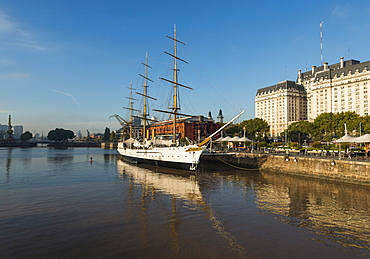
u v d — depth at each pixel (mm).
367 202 25734
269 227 18938
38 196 29031
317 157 41125
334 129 99000
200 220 20562
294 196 28609
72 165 67062
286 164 45625
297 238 16891
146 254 14492
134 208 24094
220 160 61812
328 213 22266
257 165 52250
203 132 108250
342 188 32406
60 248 15180
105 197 28656
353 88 142250
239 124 129500
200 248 15297
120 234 17453
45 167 61562
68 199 27578
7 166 63156
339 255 14508
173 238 16812
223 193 30672
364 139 38031
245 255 14398
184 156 50656
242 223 19828
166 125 114625
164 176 45656
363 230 18312
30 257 14031
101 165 67250
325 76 159000
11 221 20031
